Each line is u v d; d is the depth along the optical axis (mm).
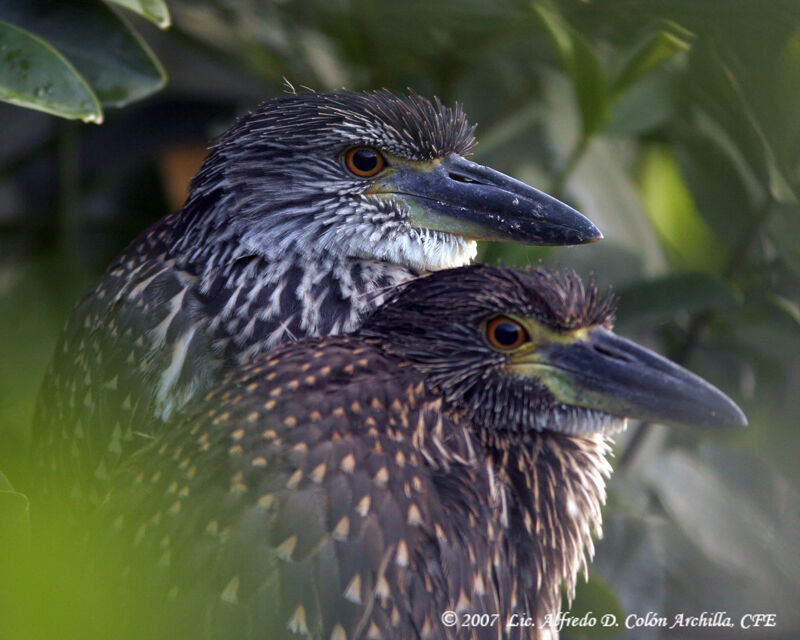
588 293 7246
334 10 10102
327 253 8523
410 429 6809
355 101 8602
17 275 9758
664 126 10477
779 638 10008
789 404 10516
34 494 9164
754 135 9375
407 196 8617
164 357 8312
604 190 10266
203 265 8531
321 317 8445
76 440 8680
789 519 10203
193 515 6445
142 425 8297
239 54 10727
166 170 11227
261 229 8461
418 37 10078
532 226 8547
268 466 6488
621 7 9375
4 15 7949
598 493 7594
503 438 7180
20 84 7207
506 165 10438
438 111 8945
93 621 5531
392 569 6379
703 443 10102
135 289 8594
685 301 9305
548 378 7121
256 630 6168
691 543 10031
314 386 6863
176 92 11250
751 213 10328
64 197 10016
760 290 10180
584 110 9250
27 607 5359
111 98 7980
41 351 9180
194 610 6230
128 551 6520
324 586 6246
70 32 7980
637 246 10133
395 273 8648
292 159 8477
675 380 7066
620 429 7188
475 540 6746
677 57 9367
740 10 8812
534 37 10094
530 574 7188
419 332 7133
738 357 10555
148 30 11070
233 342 8320
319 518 6348
